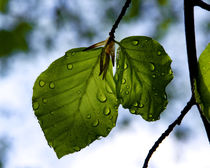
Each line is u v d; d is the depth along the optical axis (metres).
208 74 0.42
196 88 0.42
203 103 0.42
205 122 0.42
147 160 0.42
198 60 0.42
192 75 0.42
